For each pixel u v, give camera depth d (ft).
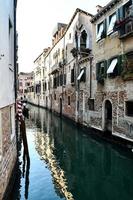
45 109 118.52
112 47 42.50
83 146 41.78
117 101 40.91
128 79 37.06
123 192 23.86
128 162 32.35
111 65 42.37
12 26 27.04
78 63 60.54
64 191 23.95
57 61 90.17
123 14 38.63
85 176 28.09
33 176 27.84
